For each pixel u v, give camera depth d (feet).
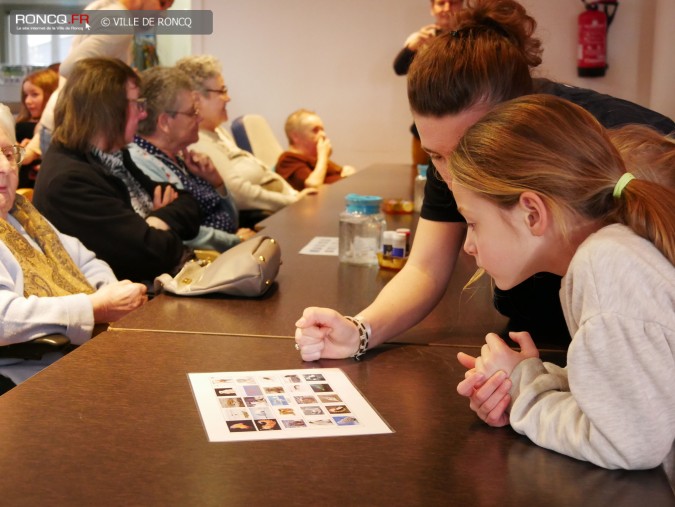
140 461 3.34
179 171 11.55
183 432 3.66
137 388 4.22
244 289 6.27
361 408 4.03
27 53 21.57
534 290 5.35
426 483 3.22
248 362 4.74
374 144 23.44
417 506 3.03
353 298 6.37
